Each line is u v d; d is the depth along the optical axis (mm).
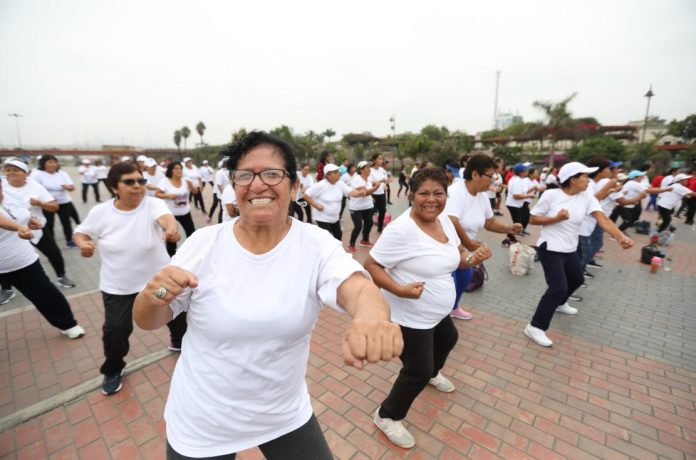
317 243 1261
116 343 2713
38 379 3029
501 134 45812
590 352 3498
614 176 5879
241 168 1154
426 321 2199
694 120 37562
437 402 2779
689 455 2312
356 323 933
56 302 3486
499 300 4734
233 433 1289
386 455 2303
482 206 3367
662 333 3873
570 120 31562
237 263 1185
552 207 3420
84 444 2359
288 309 1173
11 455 2273
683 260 6691
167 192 6039
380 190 8469
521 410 2703
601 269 6141
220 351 1195
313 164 33844
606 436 2461
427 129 48531
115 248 2635
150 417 2588
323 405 2744
